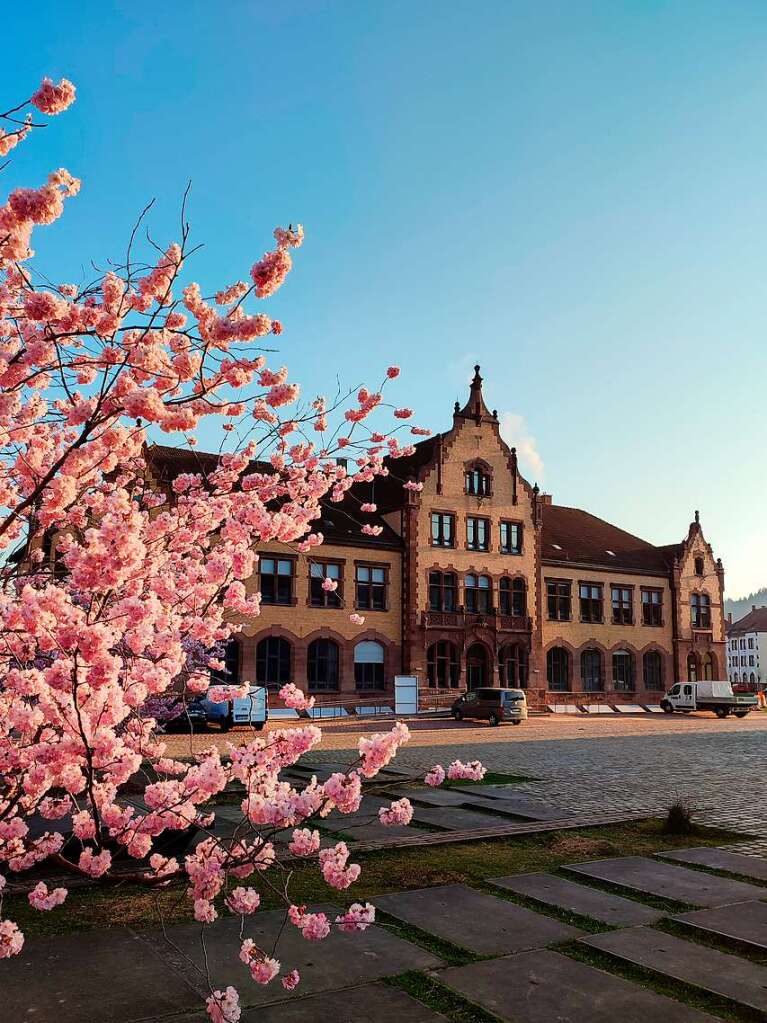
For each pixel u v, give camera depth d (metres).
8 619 4.89
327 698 40.47
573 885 8.61
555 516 57.88
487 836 10.90
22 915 7.36
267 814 4.36
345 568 42.00
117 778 5.39
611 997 5.75
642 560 55.78
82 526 6.93
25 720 4.73
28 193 4.37
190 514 8.05
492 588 46.56
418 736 28.25
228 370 6.16
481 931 7.11
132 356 4.75
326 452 9.84
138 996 5.60
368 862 9.54
